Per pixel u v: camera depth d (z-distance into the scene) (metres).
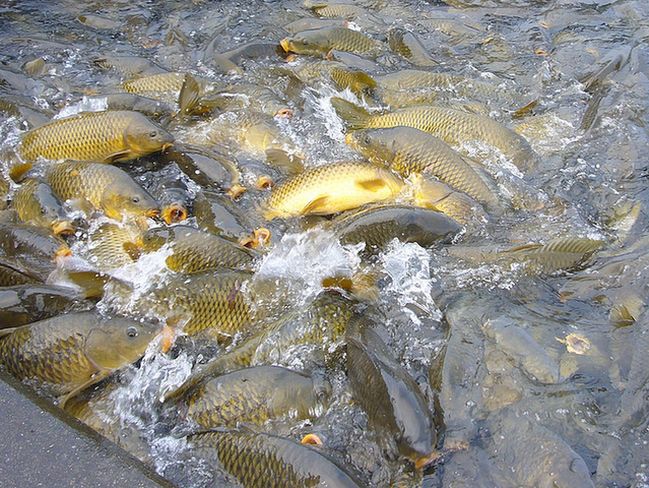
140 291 1.92
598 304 2.01
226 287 1.91
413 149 2.37
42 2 3.70
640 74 3.11
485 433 1.66
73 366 1.75
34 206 2.17
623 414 1.72
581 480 1.53
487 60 3.36
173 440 1.62
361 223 2.08
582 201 2.42
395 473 1.58
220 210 2.16
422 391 1.68
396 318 1.93
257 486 1.51
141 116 2.43
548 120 2.82
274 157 2.48
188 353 1.85
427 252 2.13
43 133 2.45
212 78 3.02
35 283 1.93
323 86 2.93
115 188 2.21
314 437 1.60
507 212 2.33
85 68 3.10
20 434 1.47
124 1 3.78
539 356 1.81
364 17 3.67
